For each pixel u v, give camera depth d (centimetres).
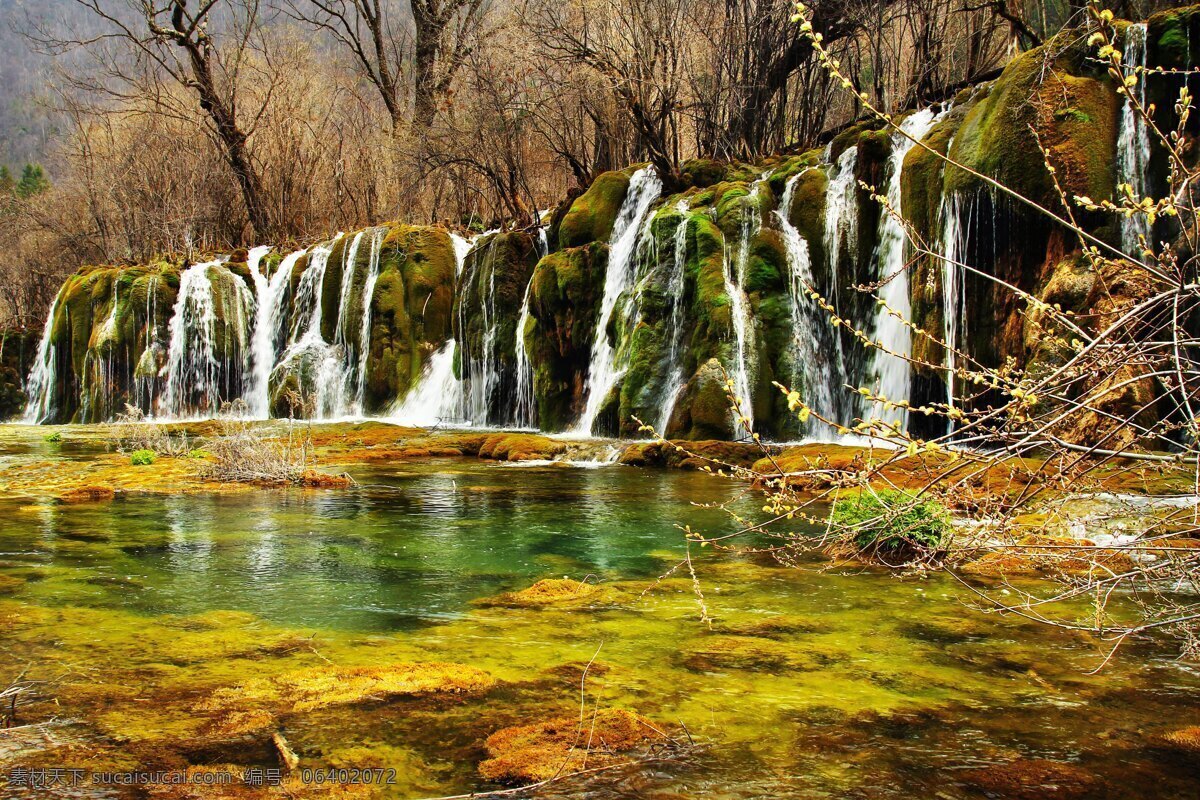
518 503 1020
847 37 2047
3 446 1795
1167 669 438
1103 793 312
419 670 435
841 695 407
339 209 3356
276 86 3403
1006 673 435
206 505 1003
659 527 858
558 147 2691
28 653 466
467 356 2253
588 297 1920
